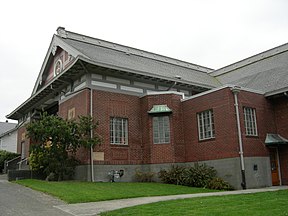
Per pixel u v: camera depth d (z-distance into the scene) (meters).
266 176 17.66
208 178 16.81
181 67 30.05
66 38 23.84
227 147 17.05
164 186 16.38
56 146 17.34
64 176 18.23
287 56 25.48
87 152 17.91
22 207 10.58
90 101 18.70
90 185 15.36
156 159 19.25
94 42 25.34
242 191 14.69
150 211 8.98
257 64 27.67
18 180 18.55
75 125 17.62
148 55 28.53
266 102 19.30
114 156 18.81
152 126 19.77
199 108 19.00
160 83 22.03
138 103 20.66
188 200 11.02
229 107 17.16
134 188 15.11
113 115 19.39
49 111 27.61
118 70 19.53
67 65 21.41
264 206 9.16
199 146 18.70
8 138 43.44
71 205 10.84
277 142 18.02
